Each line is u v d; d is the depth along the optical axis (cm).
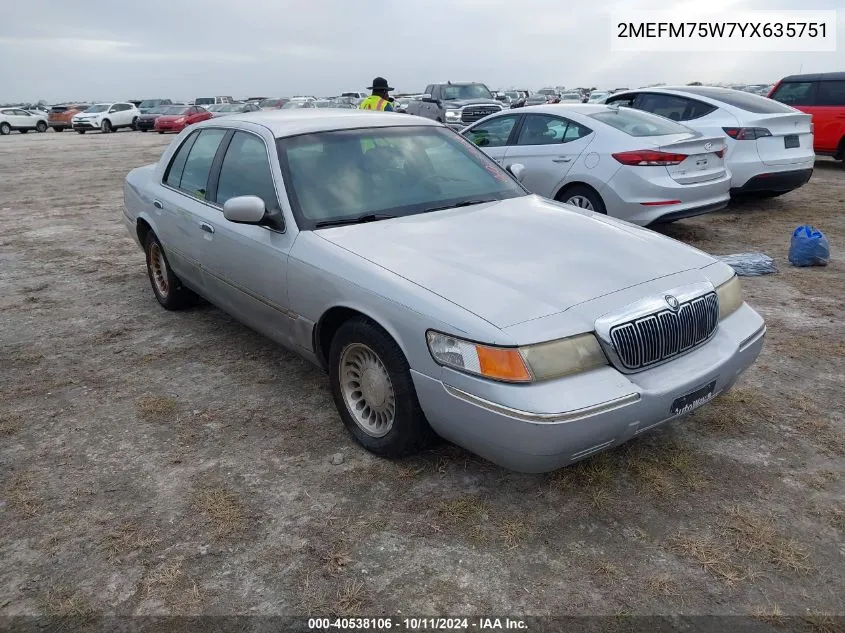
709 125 863
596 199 696
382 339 306
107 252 783
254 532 282
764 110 858
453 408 277
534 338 261
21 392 418
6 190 1324
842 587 246
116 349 483
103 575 261
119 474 326
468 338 268
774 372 415
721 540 271
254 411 386
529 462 265
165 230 502
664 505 292
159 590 252
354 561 265
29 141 2869
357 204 379
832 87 1292
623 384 270
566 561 262
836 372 413
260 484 316
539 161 747
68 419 382
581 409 257
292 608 243
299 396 404
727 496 297
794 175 859
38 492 313
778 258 672
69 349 486
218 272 434
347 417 347
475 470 321
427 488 308
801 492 298
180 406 394
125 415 385
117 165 1784
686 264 325
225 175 438
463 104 2031
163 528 286
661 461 323
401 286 298
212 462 335
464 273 302
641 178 658
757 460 323
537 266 307
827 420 357
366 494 306
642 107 946
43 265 726
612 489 304
